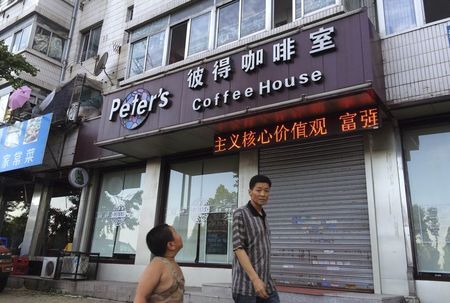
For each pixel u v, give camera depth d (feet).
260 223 11.26
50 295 28.48
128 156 32.30
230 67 23.94
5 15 52.24
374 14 23.59
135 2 35.96
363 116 20.35
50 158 37.09
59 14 47.60
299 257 23.06
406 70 20.75
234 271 11.11
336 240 22.09
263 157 26.37
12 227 42.96
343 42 20.33
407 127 21.65
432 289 18.94
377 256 20.47
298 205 23.95
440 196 20.02
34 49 44.70
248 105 22.61
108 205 35.24
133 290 25.76
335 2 23.27
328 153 23.67
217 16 29.45
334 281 21.57
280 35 22.94
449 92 19.30
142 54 33.42
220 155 29.19
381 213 20.93
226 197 28.19
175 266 8.93
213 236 28.02
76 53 46.50
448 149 20.36
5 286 30.53
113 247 33.40
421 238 19.98
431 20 21.35
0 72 34.58
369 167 21.85
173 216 30.60
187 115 25.14
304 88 20.81
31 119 37.73
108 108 29.96
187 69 26.20
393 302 18.07
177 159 31.45
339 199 22.59
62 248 37.60
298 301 19.10
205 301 21.24
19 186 44.11
